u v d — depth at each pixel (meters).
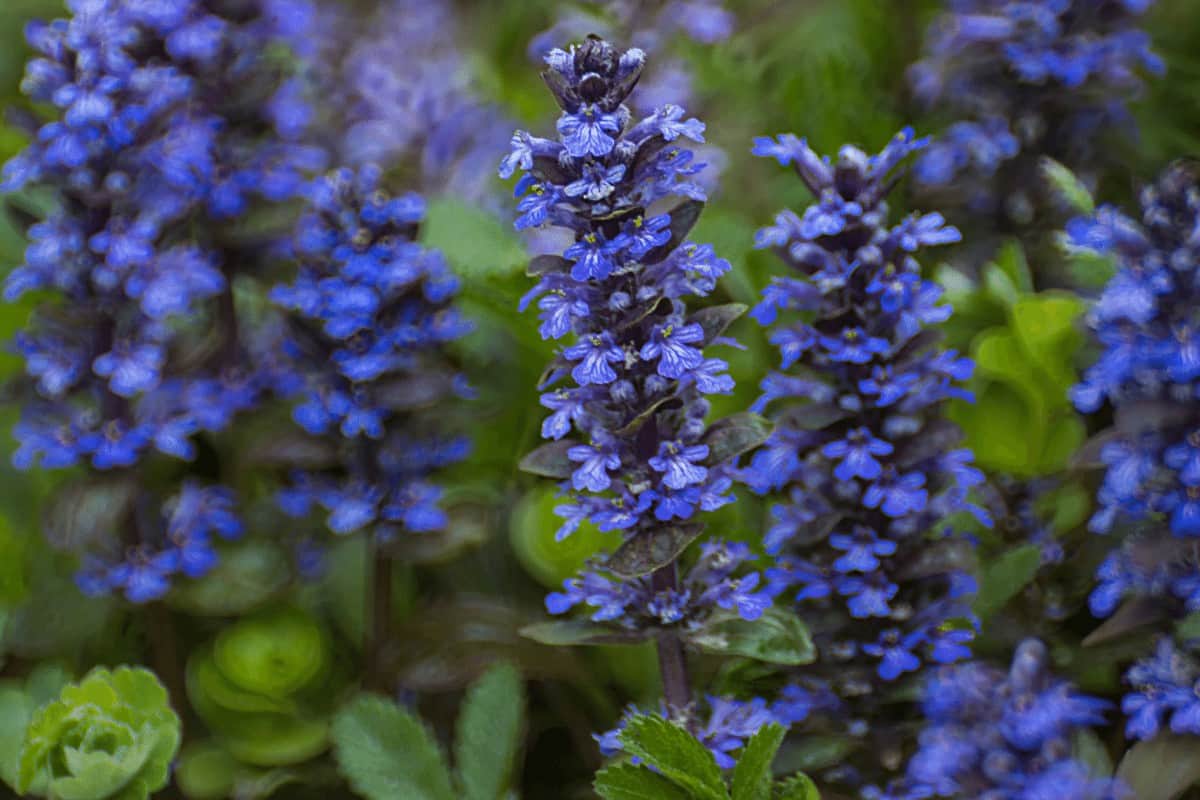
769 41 0.81
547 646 0.66
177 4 0.66
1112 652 0.63
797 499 0.62
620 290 0.58
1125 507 0.60
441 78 0.78
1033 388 0.67
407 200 0.64
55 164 0.64
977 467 0.68
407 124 0.75
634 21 0.78
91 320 0.65
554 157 0.58
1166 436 0.60
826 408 0.61
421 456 0.66
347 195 0.64
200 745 0.67
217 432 0.70
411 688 0.66
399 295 0.65
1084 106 0.71
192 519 0.67
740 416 0.59
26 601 0.68
